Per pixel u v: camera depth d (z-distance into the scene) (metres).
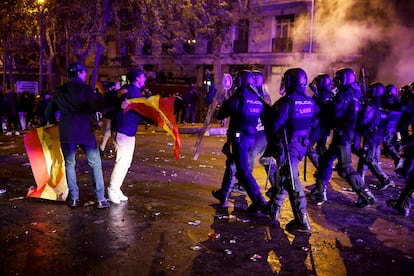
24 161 9.59
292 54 26.69
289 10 26.81
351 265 4.45
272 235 5.26
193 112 20.67
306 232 5.40
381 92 7.52
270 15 27.84
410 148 8.20
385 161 11.48
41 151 6.32
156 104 6.29
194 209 6.22
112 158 10.15
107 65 37.84
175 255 4.54
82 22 21.23
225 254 4.61
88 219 5.61
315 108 5.82
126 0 21.03
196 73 33.03
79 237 4.96
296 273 4.21
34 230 5.15
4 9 25.03
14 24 26.86
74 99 5.75
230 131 6.02
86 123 5.89
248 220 5.79
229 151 6.11
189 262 4.37
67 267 4.16
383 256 4.71
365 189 6.49
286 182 5.41
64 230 5.17
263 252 4.71
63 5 21.00
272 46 28.14
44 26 26.47
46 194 6.40
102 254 4.49
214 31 23.30
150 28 21.58
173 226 5.44
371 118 7.49
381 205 6.86
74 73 5.82
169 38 23.94
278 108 5.20
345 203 6.93
